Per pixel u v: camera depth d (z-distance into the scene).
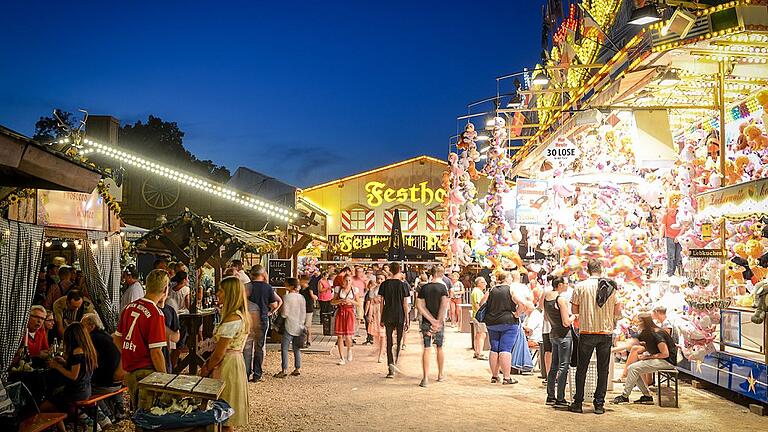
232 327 6.56
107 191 11.47
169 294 11.74
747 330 9.91
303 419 8.70
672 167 12.36
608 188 12.82
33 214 9.33
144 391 5.64
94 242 11.14
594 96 13.70
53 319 9.82
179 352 11.36
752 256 11.34
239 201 23.02
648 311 10.76
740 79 12.34
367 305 17.58
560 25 19.02
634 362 10.17
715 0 10.48
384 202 47.12
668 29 10.30
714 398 10.27
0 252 7.87
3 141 5.40
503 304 11.54
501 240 14.86
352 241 46.94
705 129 15.03
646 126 12.32
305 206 40.69
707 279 10.80
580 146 15.20
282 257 24.23
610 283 9.26
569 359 9.62
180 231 11.48
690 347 10.77
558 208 13.97
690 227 12.85
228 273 12.91
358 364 13.81
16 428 6.12
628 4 14.10
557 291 9.72
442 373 11.78
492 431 8.13
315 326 23.25
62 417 6.71
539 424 8.50
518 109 16.84
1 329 7.86
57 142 10.59
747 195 9.45
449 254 22.05
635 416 8.99
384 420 8.67
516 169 21.73
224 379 6.51
